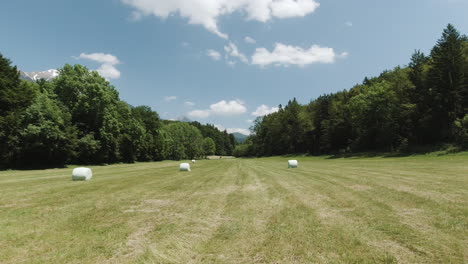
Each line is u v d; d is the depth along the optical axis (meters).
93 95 46.09
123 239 5.40
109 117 48.66
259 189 11.62
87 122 46.62
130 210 7.82
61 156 38.38
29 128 32.50
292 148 86.62
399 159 33.78
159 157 75.69
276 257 4.49
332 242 5.07
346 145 66.81
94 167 36.47
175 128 100.81
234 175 18.70
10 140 31.39
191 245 5.08
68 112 41.81
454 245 4.81
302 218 6.71
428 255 4.44
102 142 47.53
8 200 9.32
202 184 13.64
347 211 7.31
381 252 4.59
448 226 5.82
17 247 5.00
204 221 6.62
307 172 19.86
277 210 7.61
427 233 5.42
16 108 32.28
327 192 10.35
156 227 6.16
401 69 53.47
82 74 46.66
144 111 75.19
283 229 5.88
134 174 20.59
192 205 8.44
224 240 5.30
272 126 99.19
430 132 41.34
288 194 10.14
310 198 9.25
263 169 24.88
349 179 14.26
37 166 35.81
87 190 11.64
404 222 6.17
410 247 4.77
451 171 16.88
